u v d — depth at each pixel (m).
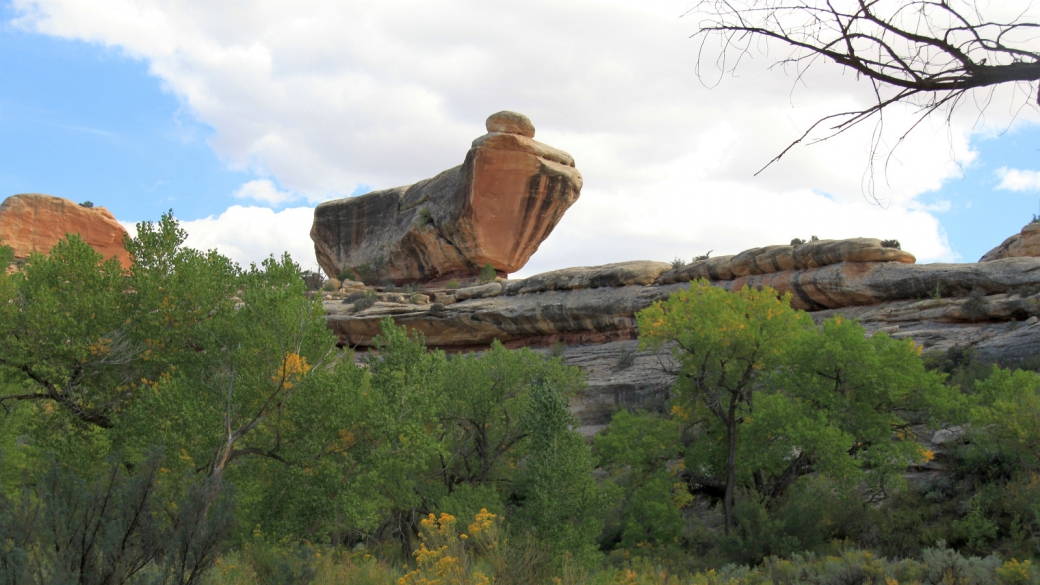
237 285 18.67
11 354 15.91
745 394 25.98
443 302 64.62
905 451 22.17
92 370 16.64
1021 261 37.41
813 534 20.48
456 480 26.94
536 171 72.56
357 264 87.75
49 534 6.34
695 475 25.84
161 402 14.88
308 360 16.77
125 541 6.72
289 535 14.88
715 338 24.17
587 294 55.72
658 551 22.39
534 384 17.80
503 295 62.88
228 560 11.04
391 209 85.94
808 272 44.03
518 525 16.34
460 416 26.17
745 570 17.27
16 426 18.39
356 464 17.09
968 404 23.20
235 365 15.91
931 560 13.93
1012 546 17.52
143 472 7.08
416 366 18.77
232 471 16.03
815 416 23.70
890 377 22.91
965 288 38.12
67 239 17.72
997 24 2.54
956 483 21.88
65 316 16.28
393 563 17.52
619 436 26.39
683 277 51.78
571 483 16.53
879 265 41.84
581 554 15.52
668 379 42.75
